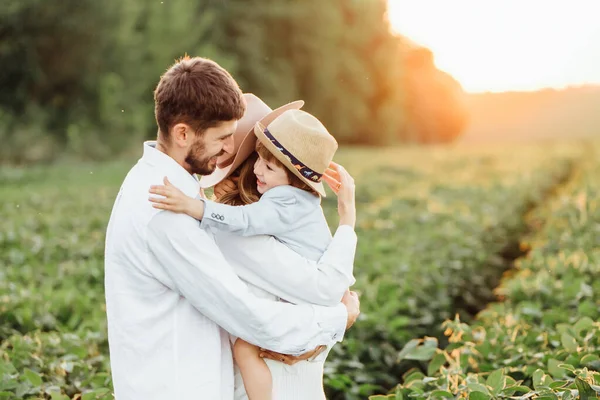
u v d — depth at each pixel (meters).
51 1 27.36
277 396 2.55
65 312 5.69
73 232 9.38
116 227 2.43
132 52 31.09
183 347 2.37
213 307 2.36
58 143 27.62
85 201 12.95
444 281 7.20
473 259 8.77
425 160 30.39
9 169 21.44
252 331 2.38
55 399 3.49
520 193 14.97
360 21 53.44
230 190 2.92
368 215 12.10
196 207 2.39
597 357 3.43
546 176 19.61
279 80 45.03
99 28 28.97
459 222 10.73
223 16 42.31
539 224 12.43
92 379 3.88
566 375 3.42
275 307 2.41
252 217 2.50
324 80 48.91
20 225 9.66
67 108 29.30
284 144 2.62
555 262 6.79
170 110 2.39
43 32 27.86
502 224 11.53
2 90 28.14
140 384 2.36
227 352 2.51
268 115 2.85
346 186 2.88
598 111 101.25
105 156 28.14
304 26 46.91
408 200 14.18
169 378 2.35
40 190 15.30
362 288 6.59
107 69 30.14
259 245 2.54
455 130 75.12
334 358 5.04
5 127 25.75
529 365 3.73
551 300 5.52
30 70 27.84
